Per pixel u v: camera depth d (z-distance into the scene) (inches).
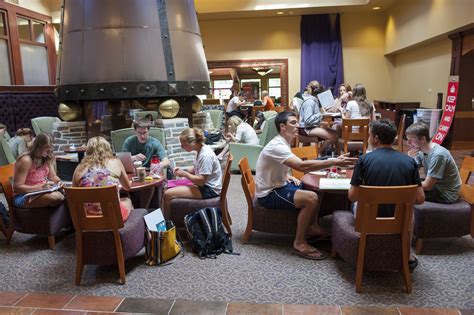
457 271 111.0
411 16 358.6
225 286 106.2
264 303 97.0
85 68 204.5
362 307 93.9
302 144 279.3
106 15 202.5
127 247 110.7
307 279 109.0
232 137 255.1
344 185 115.0
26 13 371.6
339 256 121.7
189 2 225.6
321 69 450.6
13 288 107.9
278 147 122.6
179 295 102.0
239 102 409.7
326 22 442.6
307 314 91.4
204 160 135.4
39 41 399.9
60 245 138.3
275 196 125.6
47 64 410.6
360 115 236.2
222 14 427.2
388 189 93.8
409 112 349.4
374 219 97.3
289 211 126.3
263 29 455.5
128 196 140.3
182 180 150.8
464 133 311.0
